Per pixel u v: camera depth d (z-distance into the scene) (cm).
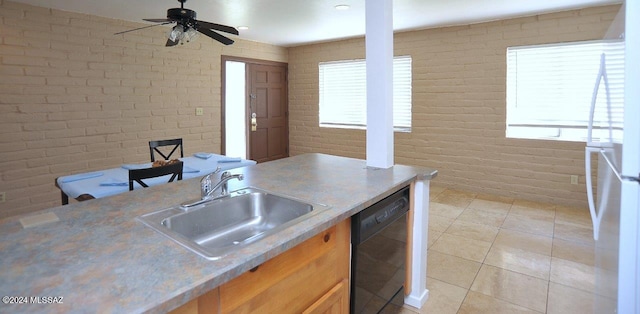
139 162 456
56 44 379
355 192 174
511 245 311
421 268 220
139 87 450
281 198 167
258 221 175
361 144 575
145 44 451
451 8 387
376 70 229
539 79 423
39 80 369
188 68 499
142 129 457
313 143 631
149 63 457
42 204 380
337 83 593
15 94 355
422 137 513
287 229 124
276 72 630
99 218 136
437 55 488
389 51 228
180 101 494
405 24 463
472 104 469
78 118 400
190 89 504
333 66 595
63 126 390
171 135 488
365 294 172
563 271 265
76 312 76
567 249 302
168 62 476
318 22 447
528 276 259
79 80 398
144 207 151
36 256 103
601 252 165
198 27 290
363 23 452
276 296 122
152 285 87
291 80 646
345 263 159
